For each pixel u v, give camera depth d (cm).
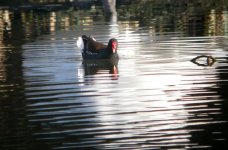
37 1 5231
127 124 1705
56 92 2059
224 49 2758
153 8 4603
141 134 1630
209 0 4928
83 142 1579
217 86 2081
